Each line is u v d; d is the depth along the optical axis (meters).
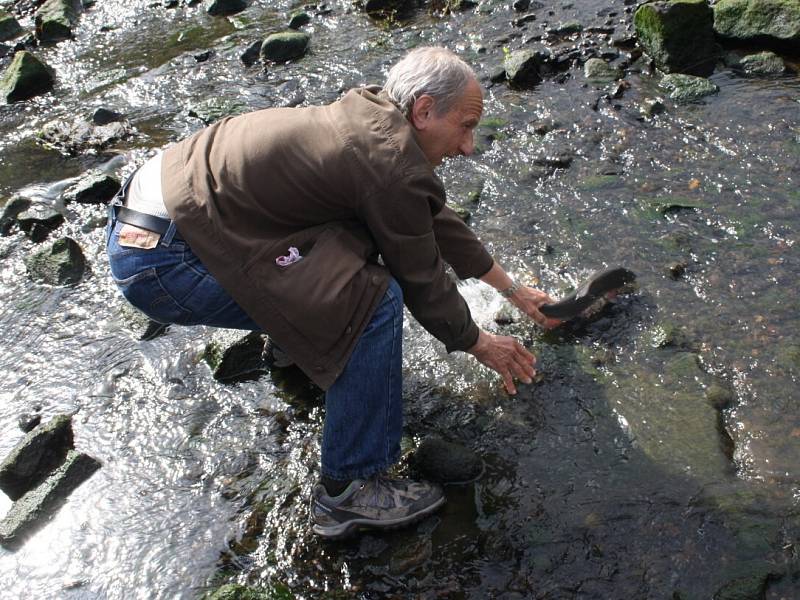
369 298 2.50
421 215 2.46
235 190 2.45
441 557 2.68
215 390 3.46
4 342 3.88
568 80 5.18
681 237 3.82
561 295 3.60
